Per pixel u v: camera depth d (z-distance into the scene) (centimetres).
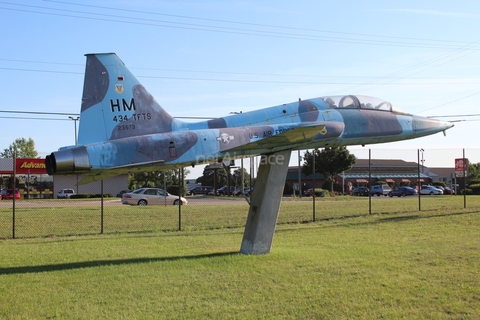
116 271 958
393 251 1132
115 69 1050
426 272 899
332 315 668
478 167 7269
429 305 704
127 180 5622
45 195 4953
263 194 1130
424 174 7625
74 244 1364
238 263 1011
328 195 5200
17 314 691
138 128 1060
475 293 757
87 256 1155
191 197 5362
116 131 1035
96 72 1031
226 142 1105
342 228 1642
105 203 3388
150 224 1931
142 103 1071
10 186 4703
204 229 1762
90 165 966
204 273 927
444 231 1470
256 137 1148
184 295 775
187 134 1074
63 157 944
